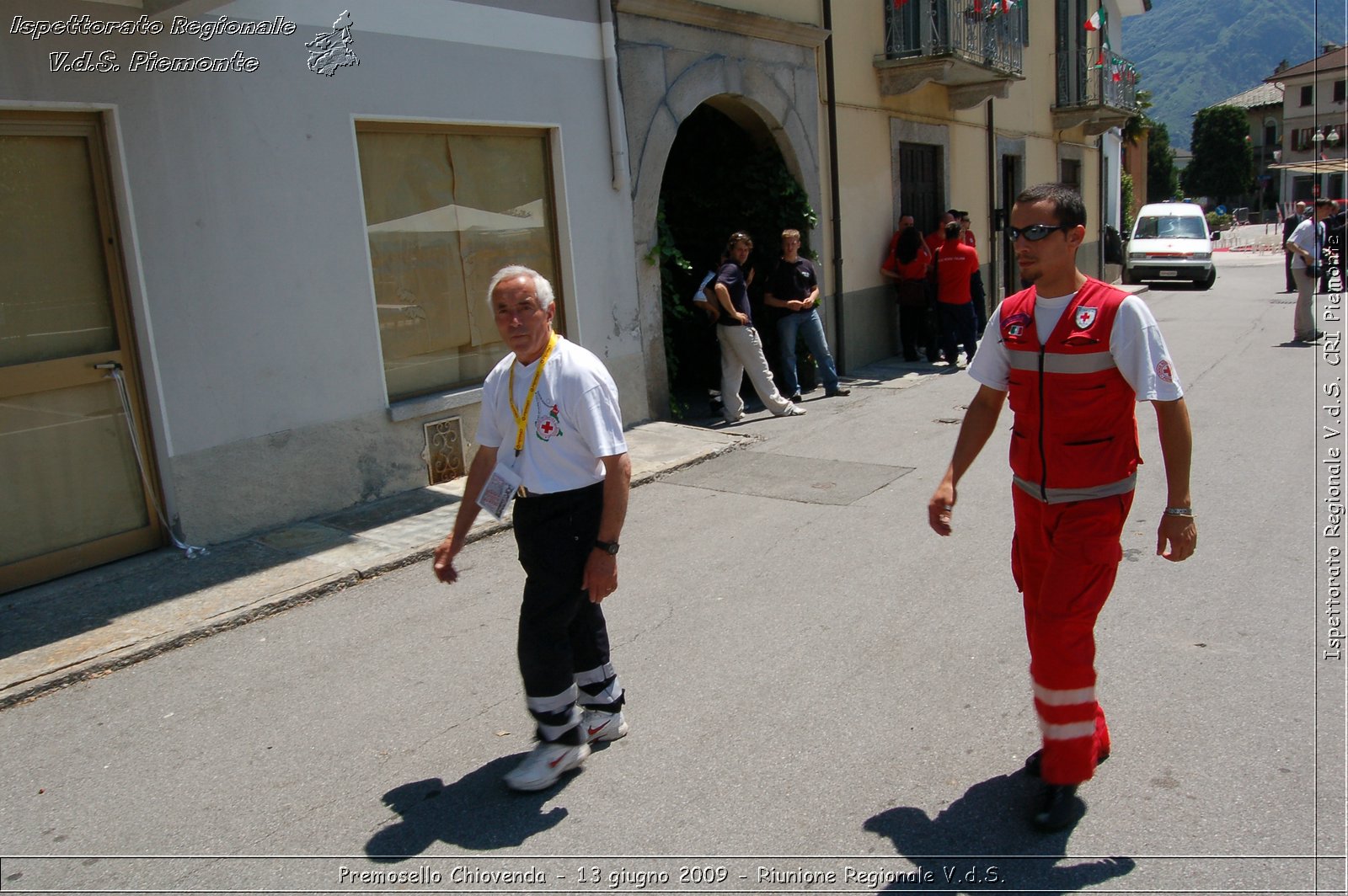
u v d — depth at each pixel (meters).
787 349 10.12
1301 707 3.59
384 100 6.53
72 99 5.07
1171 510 2.86
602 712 3.56
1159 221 23.05
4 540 5.06
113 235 5.34
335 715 3.91
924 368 12.34
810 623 4.58
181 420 5.58
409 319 6.98
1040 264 2.87
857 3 11.87
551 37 7.70
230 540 5.84
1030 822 2.99
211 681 4.25
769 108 10.27
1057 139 19.12
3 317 5.00
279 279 5.99
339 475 6.40
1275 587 4.74
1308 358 11.41
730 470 7.53
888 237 12.93
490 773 3.43
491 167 7.47
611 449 3.15
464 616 4.87
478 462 3.45
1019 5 15.44
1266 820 2.93
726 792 3.24
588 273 8.19
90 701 4.11
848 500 6.59
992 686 3.87
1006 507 6.28
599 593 3.17
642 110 8.66
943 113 14.20
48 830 3.22
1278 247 37.91
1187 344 12.96
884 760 3.38
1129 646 4.16
